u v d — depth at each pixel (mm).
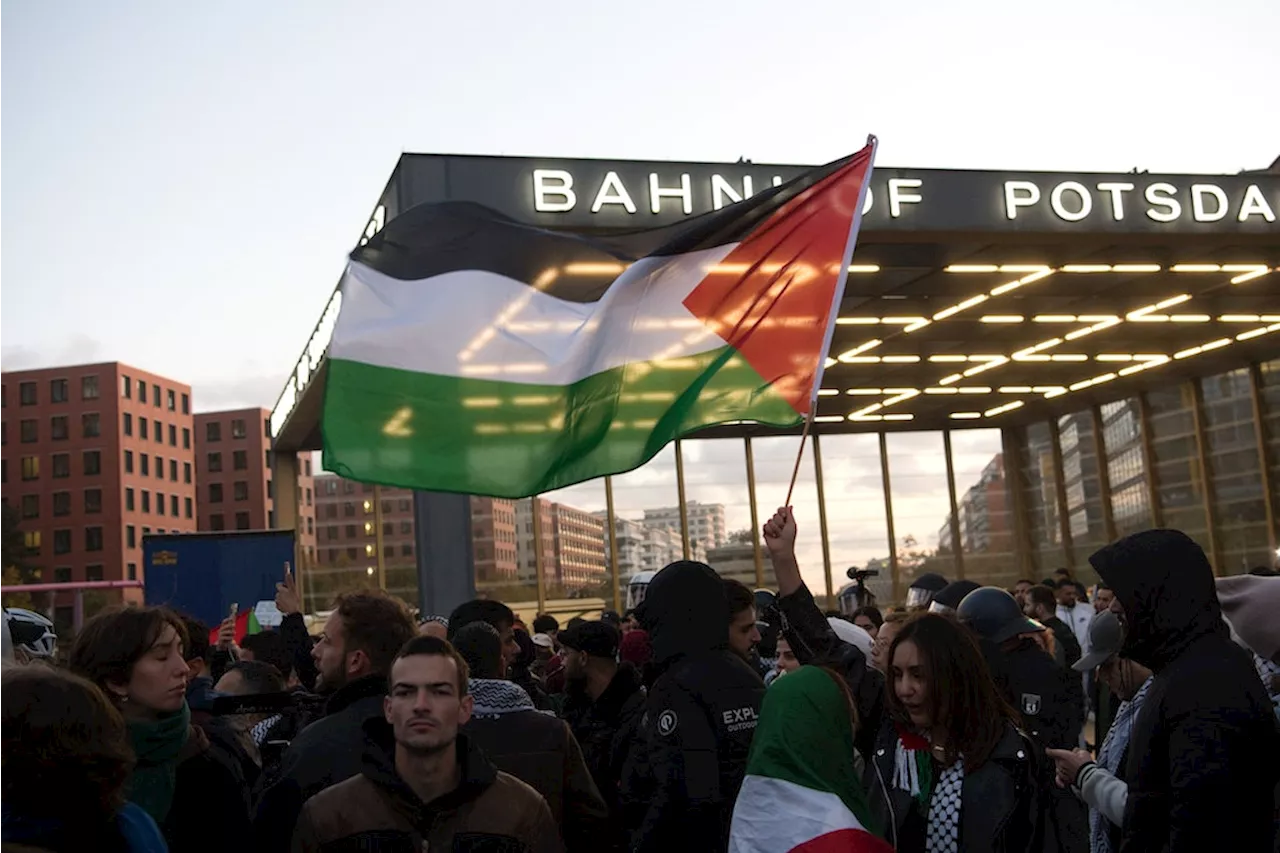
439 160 13391
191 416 145125
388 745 3656
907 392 24781
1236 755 3594
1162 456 26297
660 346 6172
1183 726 3643
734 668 4785
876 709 5133
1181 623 3781
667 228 6531
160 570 17422
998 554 27484
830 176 6359
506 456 5941
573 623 6801
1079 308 19281
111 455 130125
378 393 5867
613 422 6074
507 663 6797
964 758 4137
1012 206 14750
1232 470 24875
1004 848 4035
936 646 4180
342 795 3572
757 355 6234
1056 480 27562
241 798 4055
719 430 25422
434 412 5922
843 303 18172
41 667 2877
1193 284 18156
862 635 6809
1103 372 24547
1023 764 4133
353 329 5887
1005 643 6262
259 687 5965
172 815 3879
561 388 6023
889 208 14445
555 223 13531
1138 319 20328
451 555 14055
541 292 6145
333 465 5750
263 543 17625
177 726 3840
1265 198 15461
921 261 16078
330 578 24000
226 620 15742
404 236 6098
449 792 3539
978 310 18969
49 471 130750
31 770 2721
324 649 4750
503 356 6008
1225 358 24219
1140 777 3787
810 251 6309
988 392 25453
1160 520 26219
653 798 4605
